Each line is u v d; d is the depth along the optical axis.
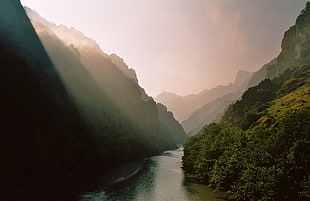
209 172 68.25
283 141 44.03
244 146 57.06
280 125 47.56
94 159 86.81
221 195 58.94
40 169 51.75
